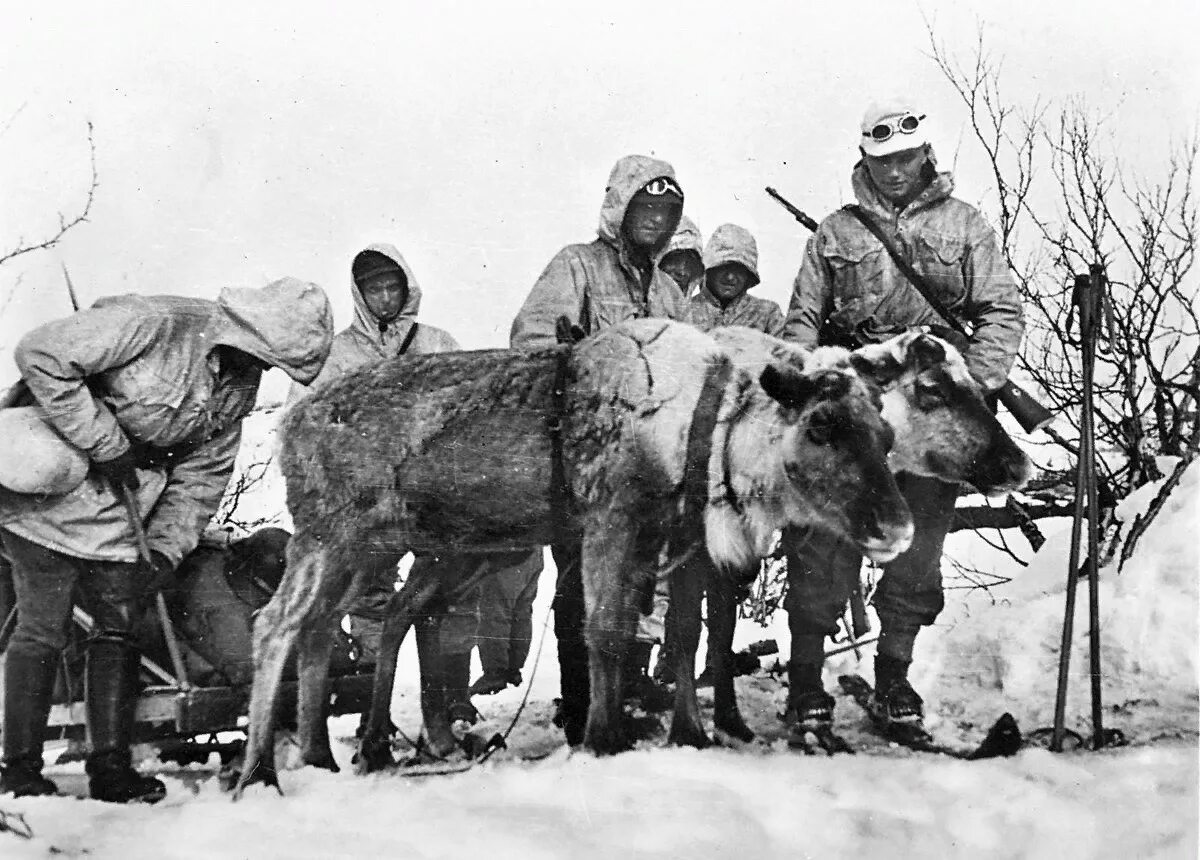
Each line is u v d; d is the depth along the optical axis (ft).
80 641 16.51
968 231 18.97
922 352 17.72
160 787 15.84
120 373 16.03
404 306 20.40
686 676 16.93
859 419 16.88
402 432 17.31
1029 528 22.47
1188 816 14.30
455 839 14.03
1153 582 18.65
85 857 13.71
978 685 18.56
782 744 17.16
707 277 21.16
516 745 17.63
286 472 17.49
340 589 17.20
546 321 19.07
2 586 16.35
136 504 16.24
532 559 20.80
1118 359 23.24
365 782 16.26
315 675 16.97
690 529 16.76
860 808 14.85
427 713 17.37
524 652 20.88
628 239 19.29
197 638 16.74
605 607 16.53
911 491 17.97
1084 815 14.52
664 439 16.69
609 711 16.56
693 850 13.80
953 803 14.94
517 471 17.02
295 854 13.67
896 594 17.90
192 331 16.61
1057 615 18.80
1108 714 17.53
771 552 18.94
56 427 15.71
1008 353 18.71
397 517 17.29
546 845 13.87
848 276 19.08
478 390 17.30
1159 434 23.13
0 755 15.98
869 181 19.07
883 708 17.74
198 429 16.63
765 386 16.88
